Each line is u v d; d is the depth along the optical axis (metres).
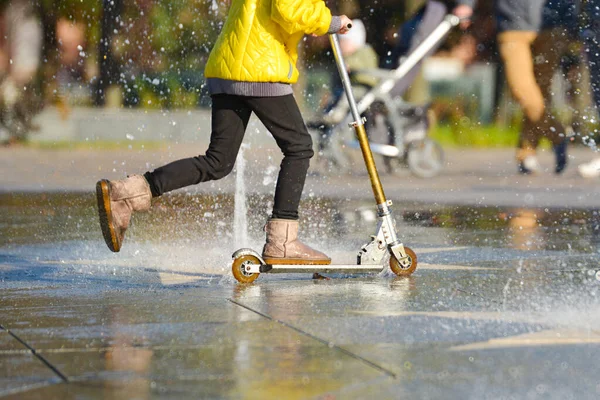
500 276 10.80
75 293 9.91
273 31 10.17
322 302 9.18
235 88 10.22
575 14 23.33
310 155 10.64
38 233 14.93
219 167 10.46
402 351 7.31
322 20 10.12
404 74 25.14
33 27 39.31
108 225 10.03
